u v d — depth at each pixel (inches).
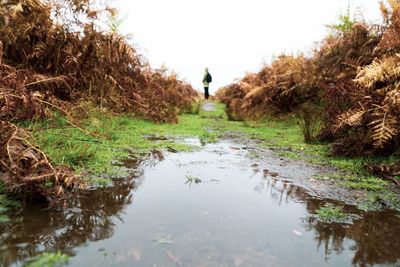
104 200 88.0
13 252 58.6
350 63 237.3
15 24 207.0
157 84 335.9
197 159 150.2
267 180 117.7
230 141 219.5
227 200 93.4
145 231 70.2
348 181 119.4
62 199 83.4
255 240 68.9
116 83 269.1
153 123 293.0
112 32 269.9
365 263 61.6
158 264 57.0
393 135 148.8
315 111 254.8
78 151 125.9
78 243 63.1
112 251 60.7
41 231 67.3
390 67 168.2
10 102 129.1
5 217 72.7
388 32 196.4
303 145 205.2
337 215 83.7
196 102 607.5
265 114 374.0
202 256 60.8
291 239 70.2
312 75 317.4
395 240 71.4
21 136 104.9
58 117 181.2
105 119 224.7
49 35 220.2
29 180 78.6
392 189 110.3
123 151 157.1
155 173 120.1
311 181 118.2
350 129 181.2
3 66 163.9
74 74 229.0
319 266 59.8
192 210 84.1
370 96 161.8
